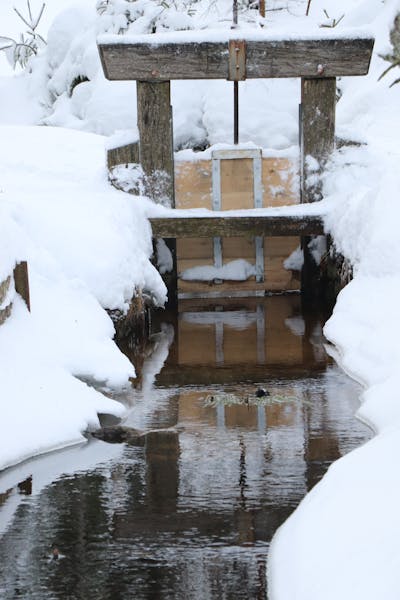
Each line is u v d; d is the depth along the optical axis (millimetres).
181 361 11453
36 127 18781
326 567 5598
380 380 9836
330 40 14508
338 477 6887
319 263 15375
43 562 6227
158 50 14383
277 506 7035
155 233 14336
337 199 14508
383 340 10492
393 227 12117
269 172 15438
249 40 14430
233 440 8531
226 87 18688
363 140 15289
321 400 9656
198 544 6445
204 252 15797
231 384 10383
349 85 20625
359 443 8344
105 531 6664
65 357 9859
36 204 12711
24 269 10258
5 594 5824
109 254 12055
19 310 10156
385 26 20391
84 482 7566
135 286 12406
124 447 8398
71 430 8562
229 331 13133
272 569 6000
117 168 14898
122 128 20109
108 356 10172
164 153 14891
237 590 5816
